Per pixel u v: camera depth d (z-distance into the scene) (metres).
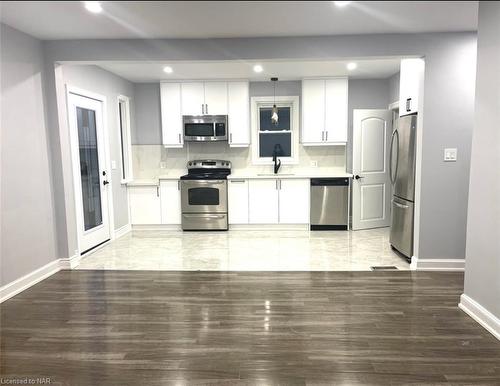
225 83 5.77
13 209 3.21
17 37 3.26
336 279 3.57
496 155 2.42
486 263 2.55
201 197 5.71
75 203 4.24
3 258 3.10
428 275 3.63
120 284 3.49
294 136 6.13
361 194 5.68
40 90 3.59
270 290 3.31
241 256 4.40
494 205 2.45
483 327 2.57
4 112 3.10
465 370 2.08
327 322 2.67
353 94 6.00
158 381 2.01
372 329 2.56
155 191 5.82
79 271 3.88
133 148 6.16
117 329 2.60
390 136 5.73
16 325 2.67
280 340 2.43
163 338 2.47
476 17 3.04
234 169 6.23
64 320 2.75
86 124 4.52
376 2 2.70
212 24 3.17
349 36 3.51
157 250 4.70
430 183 3.63
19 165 3.28
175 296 3.19
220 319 2.74
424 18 3.05
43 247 3.64
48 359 2.23
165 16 2.95
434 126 3.55
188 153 6.22
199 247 4.84
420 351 2.28
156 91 6.10
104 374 2.08
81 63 3.70
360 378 2.01
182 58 3.60
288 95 6.04
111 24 3.14
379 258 4.26
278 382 1.99
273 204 5.76
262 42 3.57
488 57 2.47
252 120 6.13
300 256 4.37
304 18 3.03
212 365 2.15
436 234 3.71
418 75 3.68
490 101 2.46
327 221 5.75
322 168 6.16
